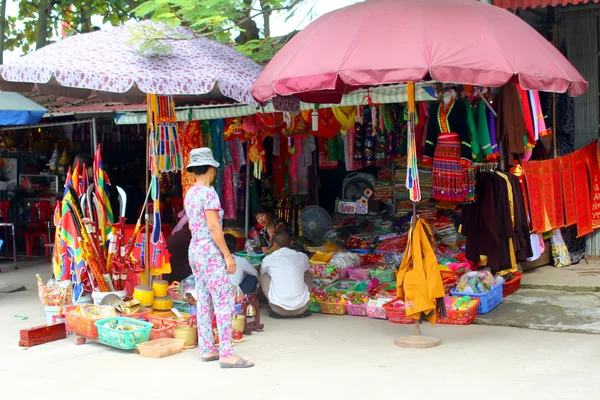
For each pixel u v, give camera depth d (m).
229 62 6.79
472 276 6.89
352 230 8.95
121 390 4.95
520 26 5.66
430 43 5.05
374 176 9.26
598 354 5.40
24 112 8.55
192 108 8.30
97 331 6.10
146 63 6.24
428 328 6.47
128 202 11.45
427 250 5.85
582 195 8.97
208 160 5.49
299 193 9.43
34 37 14.77
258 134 8.74
